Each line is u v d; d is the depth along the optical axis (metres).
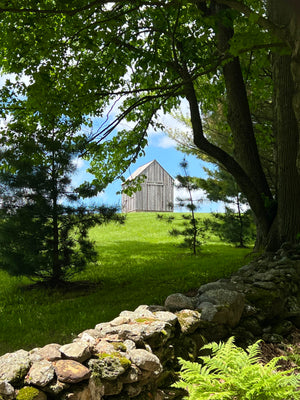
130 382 3.01
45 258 10.20
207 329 4.35
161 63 8.58
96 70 9.08
